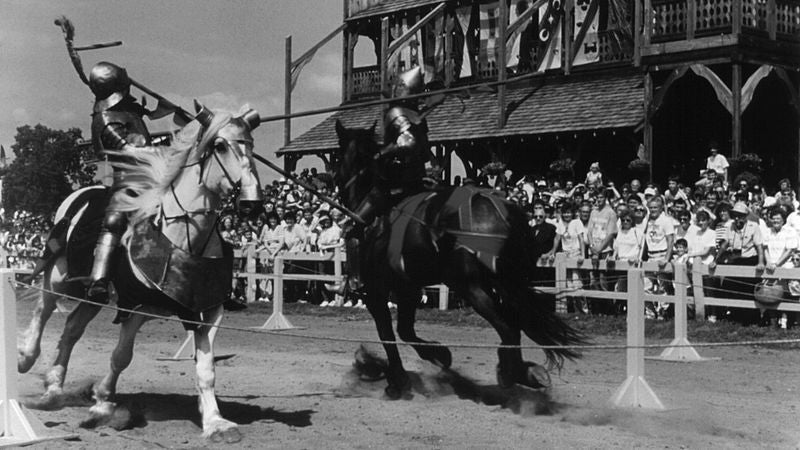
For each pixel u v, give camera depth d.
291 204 24.61
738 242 16.23
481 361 13.79
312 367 13.48
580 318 17.33
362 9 34.69
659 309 17.11
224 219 24.95
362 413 10.09
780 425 9.30
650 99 24.64
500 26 29.28
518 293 9.85
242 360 14.23
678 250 16.83
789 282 15.64
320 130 34.94
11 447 8.52
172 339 17.28
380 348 15.46
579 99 27.70
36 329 10.55
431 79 32.25
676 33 24.03
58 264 10.30
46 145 16.92
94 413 9.33
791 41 24.02
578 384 11.71
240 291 24.16
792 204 16.80
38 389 11.78
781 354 14.12
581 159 28.48
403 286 10.69
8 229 24.61
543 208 18.30
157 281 8.81
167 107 10.15
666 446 8.44
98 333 18.25
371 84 34.44
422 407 10.41
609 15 27.75
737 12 22.78
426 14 32.75
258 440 8.82
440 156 30.86
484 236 9.85
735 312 16.50
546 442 8.62
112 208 9.16
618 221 18.02
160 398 11.04
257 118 9.09
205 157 8.89
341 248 21.50
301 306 22.25
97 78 9.88
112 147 9.79
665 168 26.34
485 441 8.70
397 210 10.67
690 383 11.76
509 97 29.81
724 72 25.33
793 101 23.78
